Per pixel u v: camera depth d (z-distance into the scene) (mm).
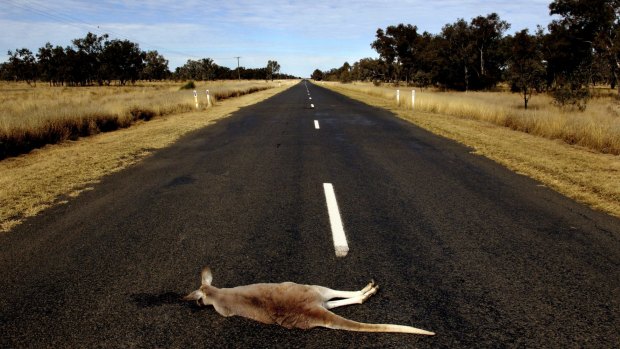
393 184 6691
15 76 88812
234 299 2959
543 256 3908
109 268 3750
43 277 3600
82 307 3107
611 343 2609
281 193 6180
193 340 2695
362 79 103875
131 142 11258
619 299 3133
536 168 7766
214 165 8250
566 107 20797
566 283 3385
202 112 20609
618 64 34188
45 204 5797
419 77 57281
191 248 4168
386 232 4555
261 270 3654
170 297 3248
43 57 76125
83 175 7531
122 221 5027
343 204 5602
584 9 42094
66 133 12273
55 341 2703
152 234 4570
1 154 9680
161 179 7168
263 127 14289
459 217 5051
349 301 3023
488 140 11242
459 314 2959
